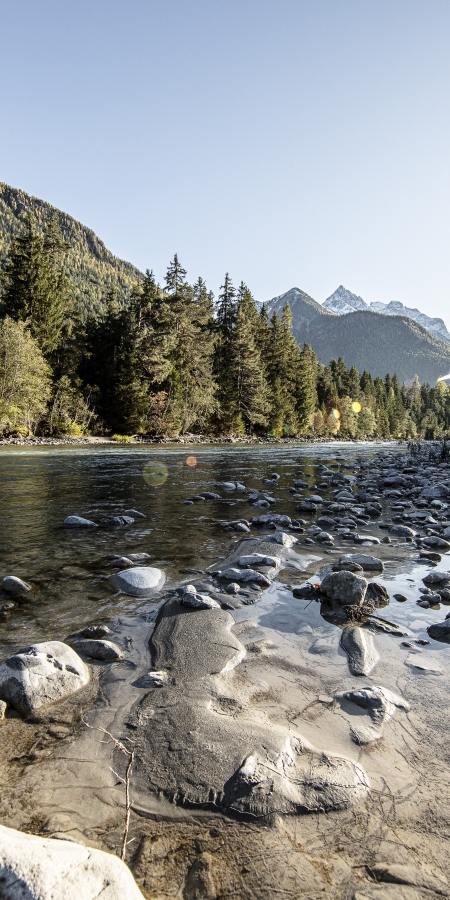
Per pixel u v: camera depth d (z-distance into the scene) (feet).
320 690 9.96
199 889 5.50
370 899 5.41
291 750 7.80
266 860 5.90
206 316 203.62
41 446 102.73
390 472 61.05
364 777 7.35
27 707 9.02
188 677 10.28
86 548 20.68
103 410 160.04
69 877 4.68
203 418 174.40
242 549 20.59
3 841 4.82
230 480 48.16
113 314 185.98
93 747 8.02
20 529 24.12
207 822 6.47
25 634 12.30
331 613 14.23
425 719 9.00
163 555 19.84
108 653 11.27
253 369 192.44
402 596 15.62
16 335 121.29
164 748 7.90
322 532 23.61
